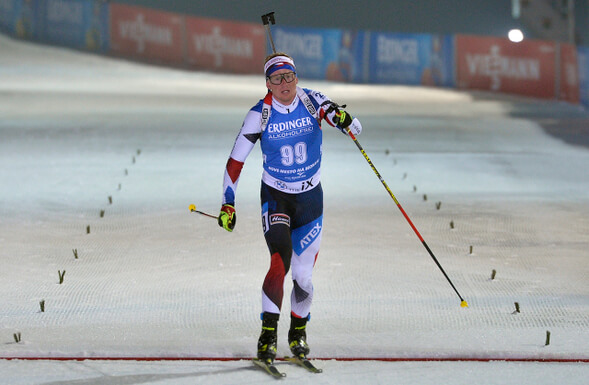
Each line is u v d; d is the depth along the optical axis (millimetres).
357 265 21797
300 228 15383
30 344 15391
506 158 40812
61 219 27031
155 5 138750
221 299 18812
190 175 34500
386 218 27469
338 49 92000
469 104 73500
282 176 15125
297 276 15203
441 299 18859
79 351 14922
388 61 91500
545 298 18984
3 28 98500
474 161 39781
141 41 96062
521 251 23688
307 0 141000
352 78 92000
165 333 16328
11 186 31766
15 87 69688
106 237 24844
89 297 18969
